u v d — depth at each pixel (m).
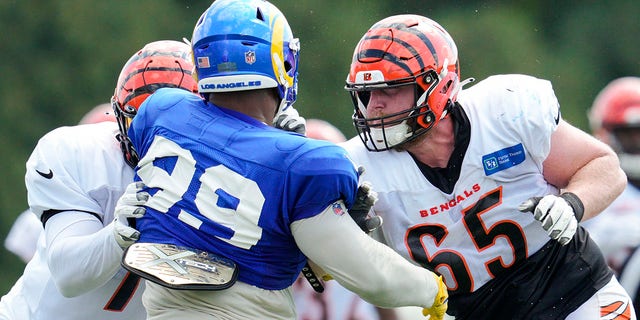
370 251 13.66
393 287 13.78
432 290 14.24
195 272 13.20
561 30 58.72
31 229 23.97
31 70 57.00
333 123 52.28
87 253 14.27
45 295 16.78
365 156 16.11
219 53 13.82
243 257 13.48
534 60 56.25
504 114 15.84
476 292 16.31
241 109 14.06
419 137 15.72
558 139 16.05
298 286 20.58
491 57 55.78
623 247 23.38
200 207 13.52
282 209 13.41
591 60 57.88
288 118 14.93
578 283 16.42
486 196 15.89
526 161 15.88
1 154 55.00
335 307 20.44
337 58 53.19
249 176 13.45
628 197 23.84
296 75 14.56
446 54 15.75
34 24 57.50
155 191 13.83
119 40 57.62
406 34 15.64
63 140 16.03
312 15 53.78
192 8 58.53
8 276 51.50
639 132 25.34
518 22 57.28
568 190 15.85
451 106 15.85
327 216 13.48
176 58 16.12
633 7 58.22
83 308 16.58
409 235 16.06
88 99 57.03
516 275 16.27
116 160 16.14
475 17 56.91
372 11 55.00
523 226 15.97
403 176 15.93
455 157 15.83
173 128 13.99
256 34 13.88
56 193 15.66
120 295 16.50
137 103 15.80
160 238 13.66
